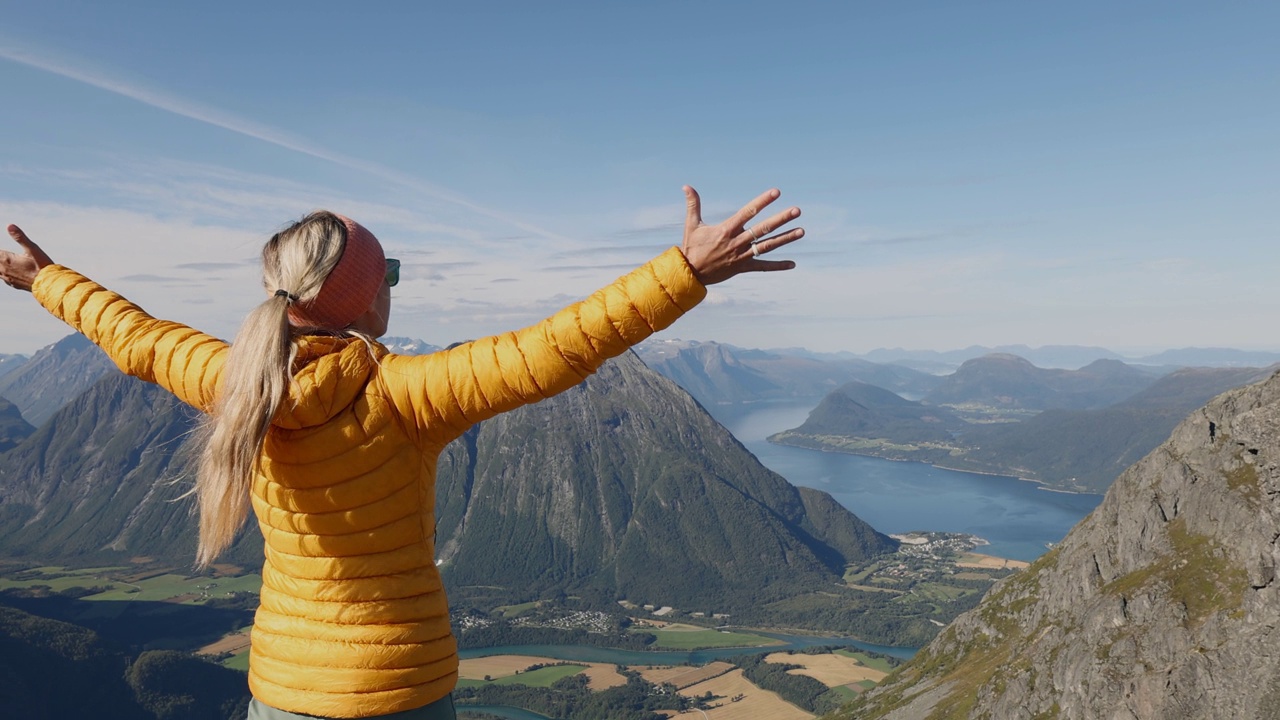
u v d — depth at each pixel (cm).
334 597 393
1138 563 9962
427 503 415
